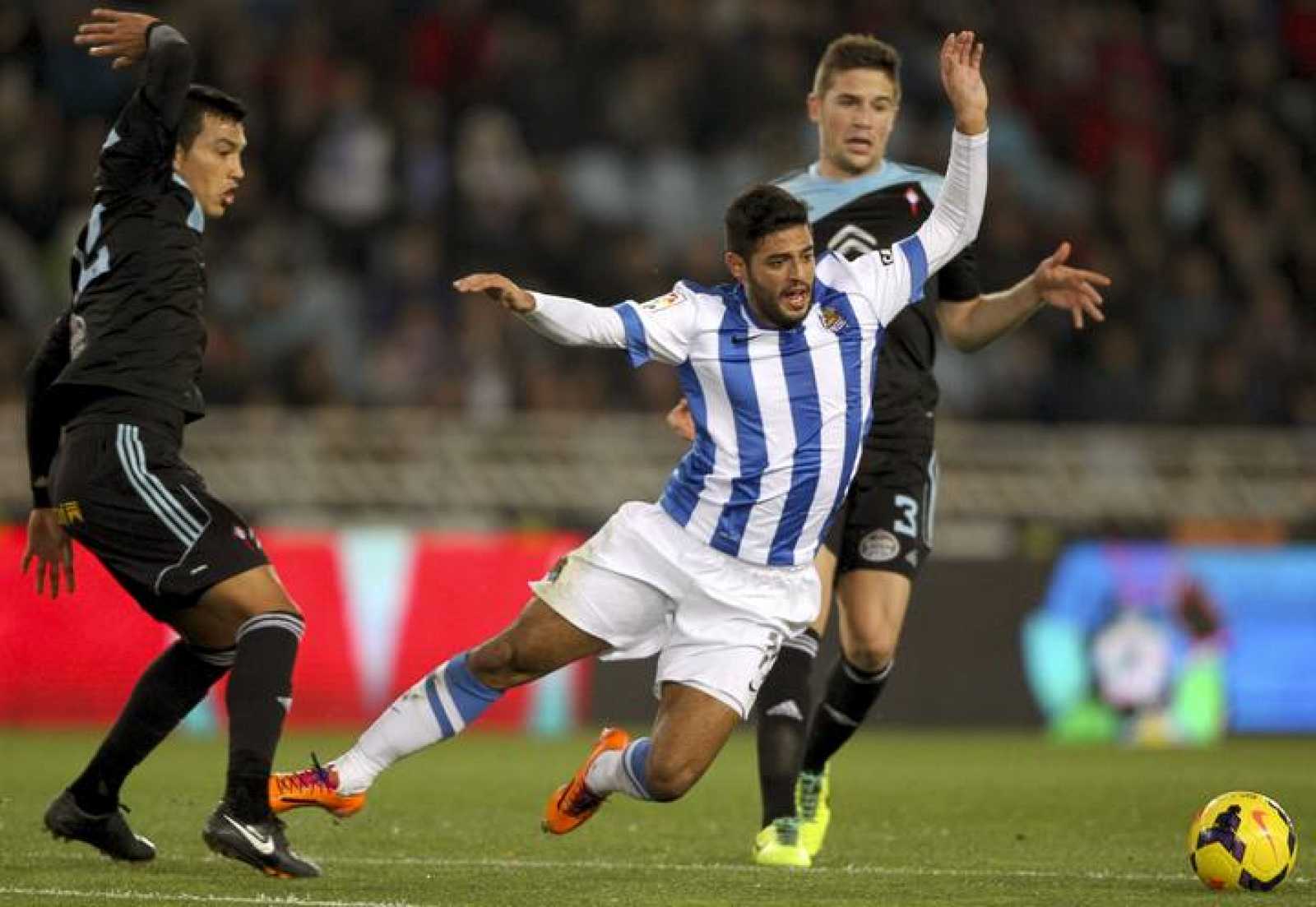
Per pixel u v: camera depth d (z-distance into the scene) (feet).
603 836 86.17
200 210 69.62
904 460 82.43
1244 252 214.07
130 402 66.90
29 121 190.08
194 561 66.13
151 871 69.05
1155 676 159.22
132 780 109.19
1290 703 161.17
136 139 67.92
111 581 149.07
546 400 179.32
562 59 212.02
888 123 85.66
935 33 223.51
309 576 151.53
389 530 160.35
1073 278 79.51
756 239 66.08
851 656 81.05
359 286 192.13
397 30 213.25
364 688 151.84
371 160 199.21
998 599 159.33
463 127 206.90
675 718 68.28
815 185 86.38
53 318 183.01
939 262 71.20
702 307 67.56
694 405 68.03
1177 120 229.45
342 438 165.17
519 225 196.95
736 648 68.23
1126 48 230.68
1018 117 221.46
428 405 180.04
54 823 70.49
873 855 79.92
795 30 219.20
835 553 82.17
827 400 67.97
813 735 82.17
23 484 161.07
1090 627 159.53
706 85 213.46
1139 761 132.57
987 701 158.71
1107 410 188.85
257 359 181.78
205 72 199.82
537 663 69.36
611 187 208.64
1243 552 161.48
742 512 67.72
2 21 198.08
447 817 93.30
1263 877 65.92
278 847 65.87
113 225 68.08
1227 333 204.03
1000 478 173.99
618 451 169.07
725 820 94.43
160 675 69.26
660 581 68.23
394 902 61.52
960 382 190.08
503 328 185.98
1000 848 82.89
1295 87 237.25
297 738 140.15
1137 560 160.35
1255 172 223.10
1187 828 91.30
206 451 163.84
